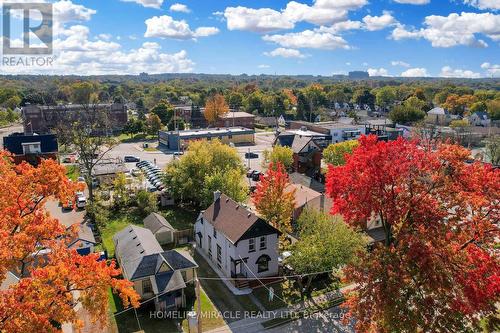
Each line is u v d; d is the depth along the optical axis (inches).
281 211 1620.3
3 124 5472.4
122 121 5177.2
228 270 1509.6
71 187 893.2
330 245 1326.3
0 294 668.1
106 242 1798.7
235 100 7244.1
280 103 6688.0
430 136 3341.5
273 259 1520.7
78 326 709.9
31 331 624.1
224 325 1224.2
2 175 854.5
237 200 1982.0
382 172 964.6
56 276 693.3
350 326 1228.5
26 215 802.8
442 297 890.1
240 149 4072.3
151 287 1316.4
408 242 924.0
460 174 943.7
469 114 6318.9
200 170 2142.0
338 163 2746.1
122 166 2893.7
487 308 856.9
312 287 1454.2
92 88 6978.4
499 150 3147.1
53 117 4247.0
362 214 1037.2
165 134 4168.3
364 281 971.9
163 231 1785.2
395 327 879.7
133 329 1196.5
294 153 2910.9
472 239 943.7
